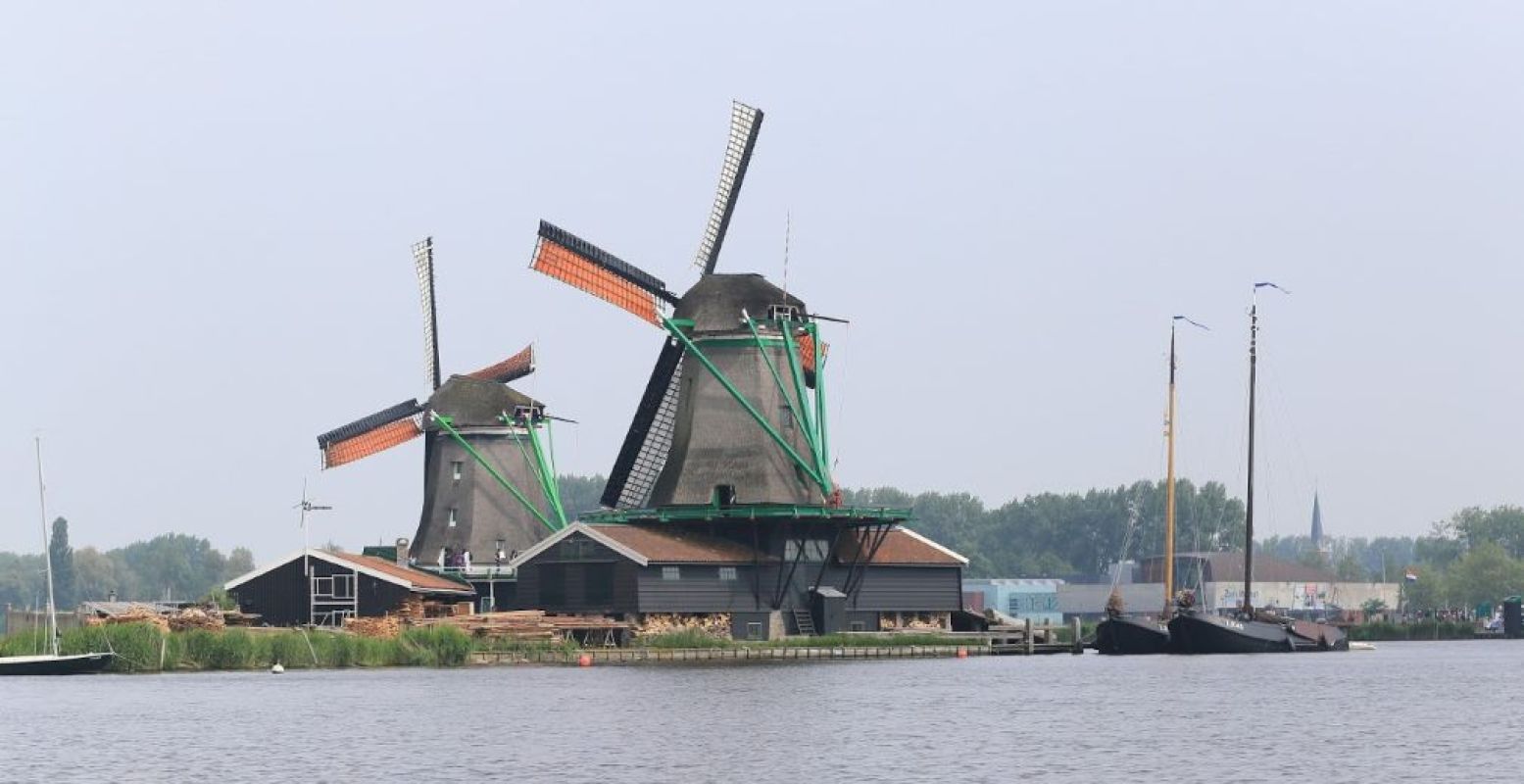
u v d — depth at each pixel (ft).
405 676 565.12
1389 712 441.68
